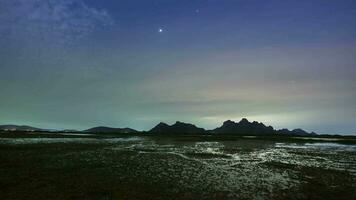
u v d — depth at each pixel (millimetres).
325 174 26156
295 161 35312
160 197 17453
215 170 27719
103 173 24547
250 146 58688
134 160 33250
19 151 39125
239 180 23016
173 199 17141
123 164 29844
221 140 79062
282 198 17859
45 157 33625
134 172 25375
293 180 23297
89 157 34781
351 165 32344
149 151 44938
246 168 29328
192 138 88500
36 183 20188
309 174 26109
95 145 53906
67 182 20703
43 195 17219
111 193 18016
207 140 78250
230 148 52969
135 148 49938
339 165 32219
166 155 39406
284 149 52875
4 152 37406
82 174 23891
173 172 25922
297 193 19094
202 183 21531
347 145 66188
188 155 40094
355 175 25828
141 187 19766
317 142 75688
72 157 34312
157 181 21812
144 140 75438
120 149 47188
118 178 22562
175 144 61625
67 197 16922
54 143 55094
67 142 59031
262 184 21656
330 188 20562
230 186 20781
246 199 17484
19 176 22406
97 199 16656
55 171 24969
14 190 18219
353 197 18234
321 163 33719
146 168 27703
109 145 55219
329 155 42906
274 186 21016
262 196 18234
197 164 31469
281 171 27625
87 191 18344
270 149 52312
